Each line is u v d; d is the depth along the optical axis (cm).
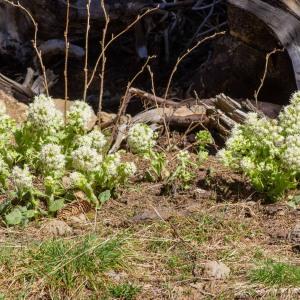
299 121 830
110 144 996
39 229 746
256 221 778
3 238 727
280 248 727
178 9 1717
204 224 761
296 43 1199
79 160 781
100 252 683
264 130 811
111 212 788
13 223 747
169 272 686
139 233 743
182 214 781
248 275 673
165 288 659
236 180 868
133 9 1627
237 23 1270
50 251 684
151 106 1252
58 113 833
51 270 662
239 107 1116
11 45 1703
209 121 1122
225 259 703
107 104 1571
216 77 1390
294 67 1197
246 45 1300
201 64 1634
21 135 834
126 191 837
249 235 750
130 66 1733
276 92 1314
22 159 838
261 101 1319
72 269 663
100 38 1764
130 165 813
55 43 1680
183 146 1098
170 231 748
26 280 661
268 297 641
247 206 802
